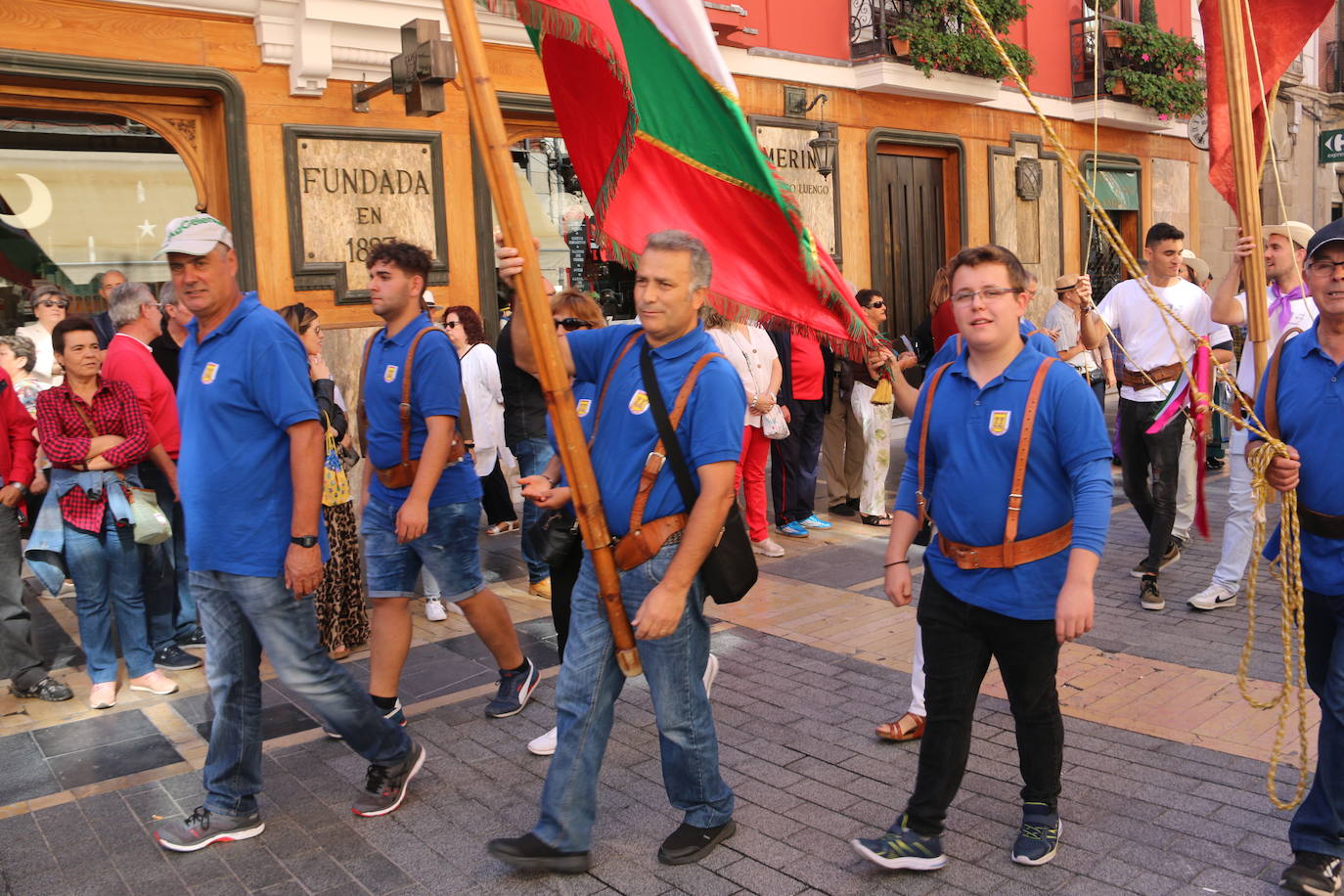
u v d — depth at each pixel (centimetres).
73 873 345
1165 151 1720
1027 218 1484
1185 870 324
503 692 468
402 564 430
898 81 1244
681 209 370
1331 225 312
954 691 318
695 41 355
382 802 377
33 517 591
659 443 312
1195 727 431
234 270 349
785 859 338
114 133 816
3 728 476
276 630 347
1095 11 1502
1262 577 655
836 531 820
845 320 388
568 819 324
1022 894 313
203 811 362
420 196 916
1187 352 604
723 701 476
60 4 741
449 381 415
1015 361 307
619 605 318
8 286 785
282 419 335
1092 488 292
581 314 487
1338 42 2192
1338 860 307
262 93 830
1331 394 311
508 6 300
